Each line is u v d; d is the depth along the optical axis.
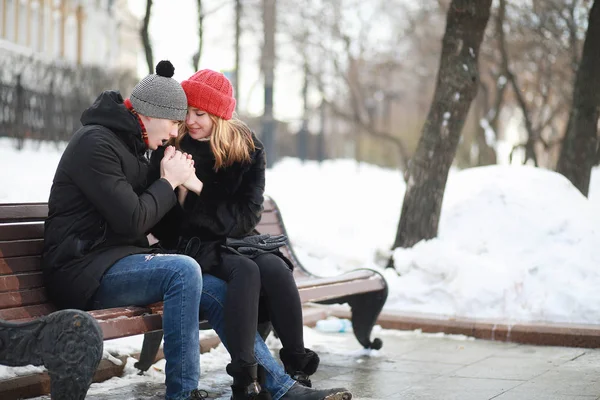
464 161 35.84
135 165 5.07
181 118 5.19
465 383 6.00
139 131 5.05
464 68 9.55
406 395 5.66
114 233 5.00
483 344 7.52
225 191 5.38
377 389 5.83
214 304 5.00
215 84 5.41
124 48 49.62
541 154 37.44
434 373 6.35
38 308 4.95
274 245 5.34
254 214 5.41
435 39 33.53
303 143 44.72
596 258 8.38
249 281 4.93
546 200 9.23
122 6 49.12
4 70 20.77
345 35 32.09
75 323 4.10
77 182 4.82
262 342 5.03
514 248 8.79
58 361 4.10
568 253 8.50
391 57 34.69
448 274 8.60
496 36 22.86
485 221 9.20
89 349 4.10
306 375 5.20
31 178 13.00
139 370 6.05
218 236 5.32
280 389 4.94
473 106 33.53
